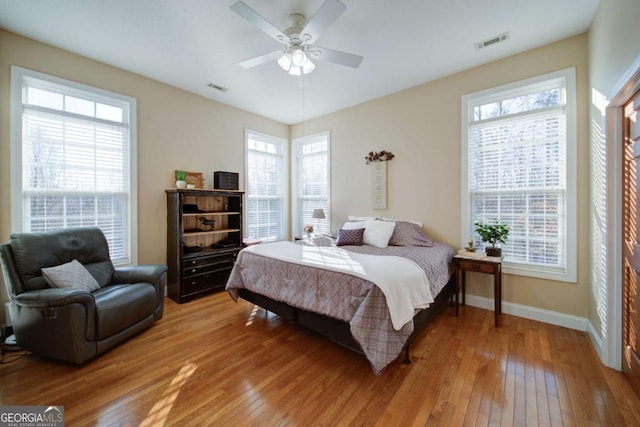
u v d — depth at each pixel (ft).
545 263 9.04
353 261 7.36
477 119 10.32
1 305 7.91
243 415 5.05
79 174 9.50
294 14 7.20
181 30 7.97
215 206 13.32
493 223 9.99
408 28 7.85
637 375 5.44
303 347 7.50
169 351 7.27
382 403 5.34
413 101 11.74
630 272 5.84
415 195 11.75
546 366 6.47
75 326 6.40
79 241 8.46
